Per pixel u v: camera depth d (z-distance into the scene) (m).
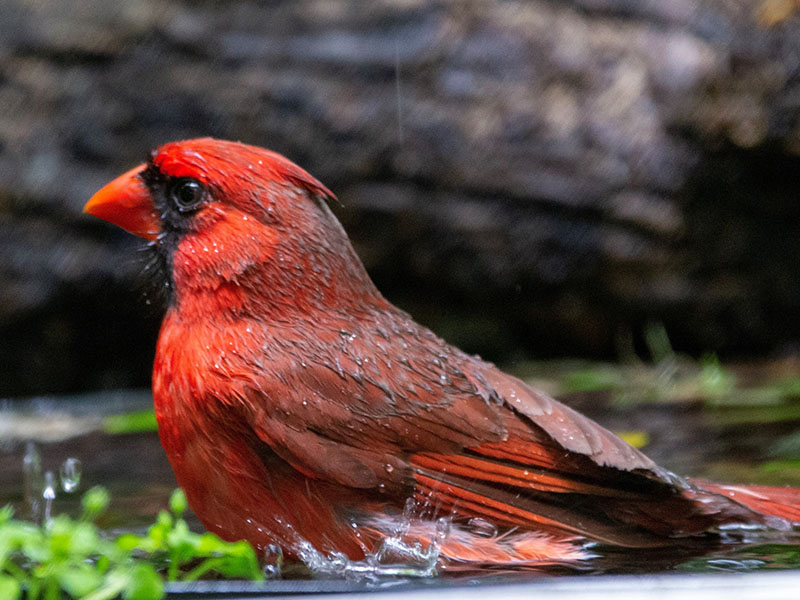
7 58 12.60
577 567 4.55
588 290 13.13
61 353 12.62
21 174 12.29
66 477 7.25
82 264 12.30
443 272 12.95
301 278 4.96
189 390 4.79
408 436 4.79
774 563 4.52
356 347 4.89
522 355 13.58
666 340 13.40
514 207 12.74
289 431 4.68
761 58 12.88
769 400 9.49
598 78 12.83
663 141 12.81
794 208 13.35
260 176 5.01
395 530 4.79
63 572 3.49
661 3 13.07
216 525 4.93
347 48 12.74
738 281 13.45
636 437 7.76
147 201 5.23
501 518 4.85
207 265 4.92
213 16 12.88
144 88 12.59
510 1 12.99
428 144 12.57
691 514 4.93
